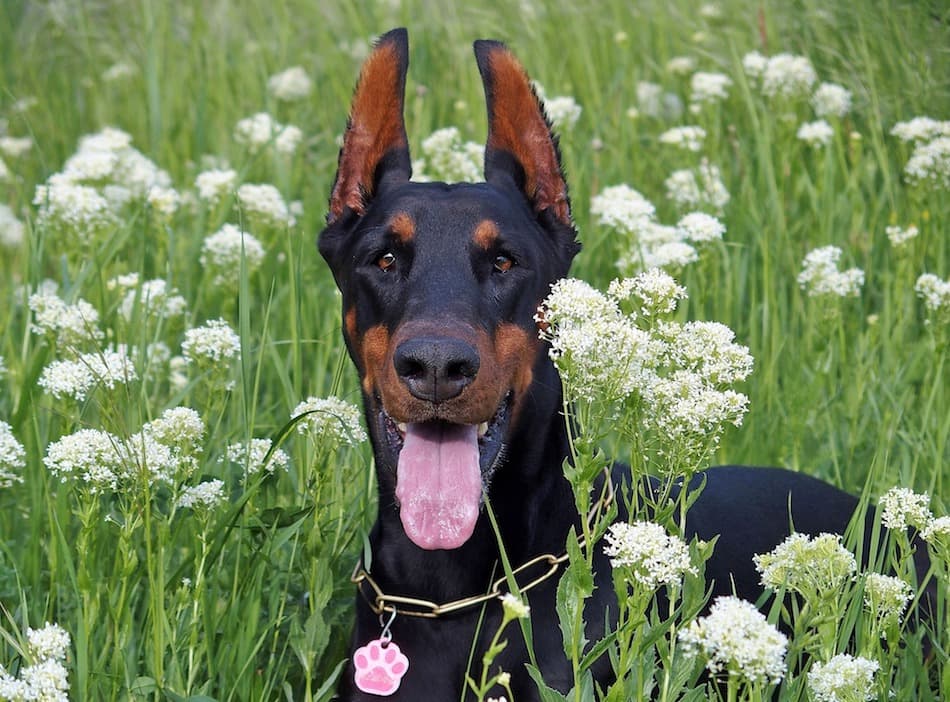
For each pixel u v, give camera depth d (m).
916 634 1.21
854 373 1.65
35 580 1.31
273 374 1.67
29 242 1.67
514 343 1.21
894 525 1.12
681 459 1.07
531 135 1.29
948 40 2.08
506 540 1.22
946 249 1.85
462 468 1.18
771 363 1.61
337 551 1.31
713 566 1.33
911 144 2.04
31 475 1.37
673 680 1.03
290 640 1.17
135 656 1.24
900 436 1.52
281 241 1.88
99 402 1.25
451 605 1.20
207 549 1.20
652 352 1.08
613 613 1.21
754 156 2.06
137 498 1.22
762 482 1.42
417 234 1.22
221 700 1.20
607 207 1.74
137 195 1.93
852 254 1.86
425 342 1.15
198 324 1.78
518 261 1.23
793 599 1.14
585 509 1.03
